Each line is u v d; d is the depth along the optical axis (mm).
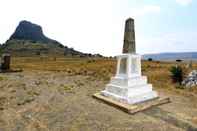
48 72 22266
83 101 9023
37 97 9703
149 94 9047
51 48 126250
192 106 8484
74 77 17969
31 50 111125
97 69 25516
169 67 21578
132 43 9172
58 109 7707
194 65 21297
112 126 5988
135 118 6762
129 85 8609
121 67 9328
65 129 5773
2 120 6500
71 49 142250
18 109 7719
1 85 12695
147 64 29281
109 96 9227
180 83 14047
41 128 5855
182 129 5793
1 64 21562
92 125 6062
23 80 15148
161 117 6891
